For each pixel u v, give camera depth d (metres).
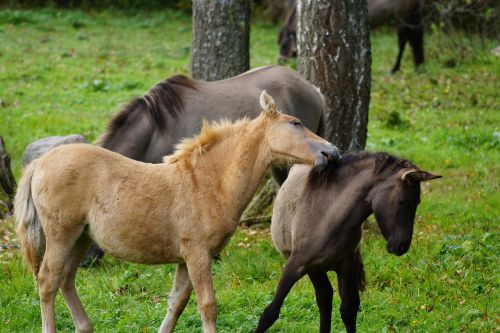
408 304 9.98
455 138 19.25
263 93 8.25
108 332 8.93
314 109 12.56
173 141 11.59
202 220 7.97
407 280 10.85
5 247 12.02
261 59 29.12
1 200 13.79
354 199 7.96
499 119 21.06
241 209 8.20
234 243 12.68
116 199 7.98
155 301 10.16
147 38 33.09
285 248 8.66
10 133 18.47
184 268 8.38
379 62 28.38
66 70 25.64
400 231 7.71
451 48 25.20
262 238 12.98
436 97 23.30
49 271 8.12
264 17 38.53
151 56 28.72
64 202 7.99
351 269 8.27
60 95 22.48
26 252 8.49
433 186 16.12
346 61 12.94
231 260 11.61
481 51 26.33
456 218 13.95
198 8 16.80
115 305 9.92
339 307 9.14
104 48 29.86
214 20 16.67
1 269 10.98
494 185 15.94
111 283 10.68
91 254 11.55
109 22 36.41
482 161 17.64
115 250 8.11
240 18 16.80
